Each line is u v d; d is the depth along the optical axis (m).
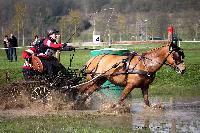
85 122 13.62
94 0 60.19
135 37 52.00
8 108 16.45
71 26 47.97
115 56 16.23
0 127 12.86
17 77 24.02
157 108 15.59
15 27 62.09
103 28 39.53
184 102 17.62
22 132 12.18
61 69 16.81
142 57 15.55
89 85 16.59
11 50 33.31
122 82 15.69
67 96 16.55
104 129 12.42
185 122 13.35
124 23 54.56
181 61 15.36
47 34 17.06
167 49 15.31
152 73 15.46
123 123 13.42
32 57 16.81
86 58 33.19
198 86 22.34
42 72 16.77
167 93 20.41
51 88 16.50
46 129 12.57
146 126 12.88
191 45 46.97
